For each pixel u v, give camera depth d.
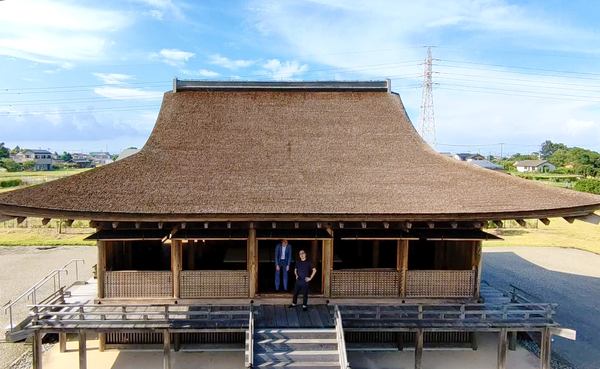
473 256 10.70
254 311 9.91
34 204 8.16
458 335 11.39
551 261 22.80
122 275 10.20
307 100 14.12
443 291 10.61
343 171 11.14
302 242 13.83
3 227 30.81
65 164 115.50
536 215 9.11
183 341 11.06
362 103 14.12
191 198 9.37
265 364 8.29
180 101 13.85
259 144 12.25
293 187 10.12
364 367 10.30
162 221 8.95
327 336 9.02
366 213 9.09
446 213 9.12
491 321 9.75
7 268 20.41
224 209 8.99
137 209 8.77
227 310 9.98
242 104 13.84
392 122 13.47
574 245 27.30
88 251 24.22
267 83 14.49
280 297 10.39
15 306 15.12
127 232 9.81
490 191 10.14
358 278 10.48
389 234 10.12
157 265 12.24
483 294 11.60
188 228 10.14
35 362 9.24
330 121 13.38
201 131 12.60
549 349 9.77
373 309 10.09
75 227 31.31
